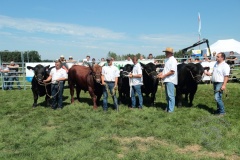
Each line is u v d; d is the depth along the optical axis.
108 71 9.28
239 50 27.19
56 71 9.90
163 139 6.57
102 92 9.99
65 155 5.55
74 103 11.04
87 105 10.55
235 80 19.19
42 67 10.12
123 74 10.07
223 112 8.74
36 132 7.21
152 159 5.33
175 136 6.62
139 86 9.56
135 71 9.50
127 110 9.44
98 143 6.22
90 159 5.39
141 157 5.43
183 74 9.52
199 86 16.47
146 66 9.66
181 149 5.94
